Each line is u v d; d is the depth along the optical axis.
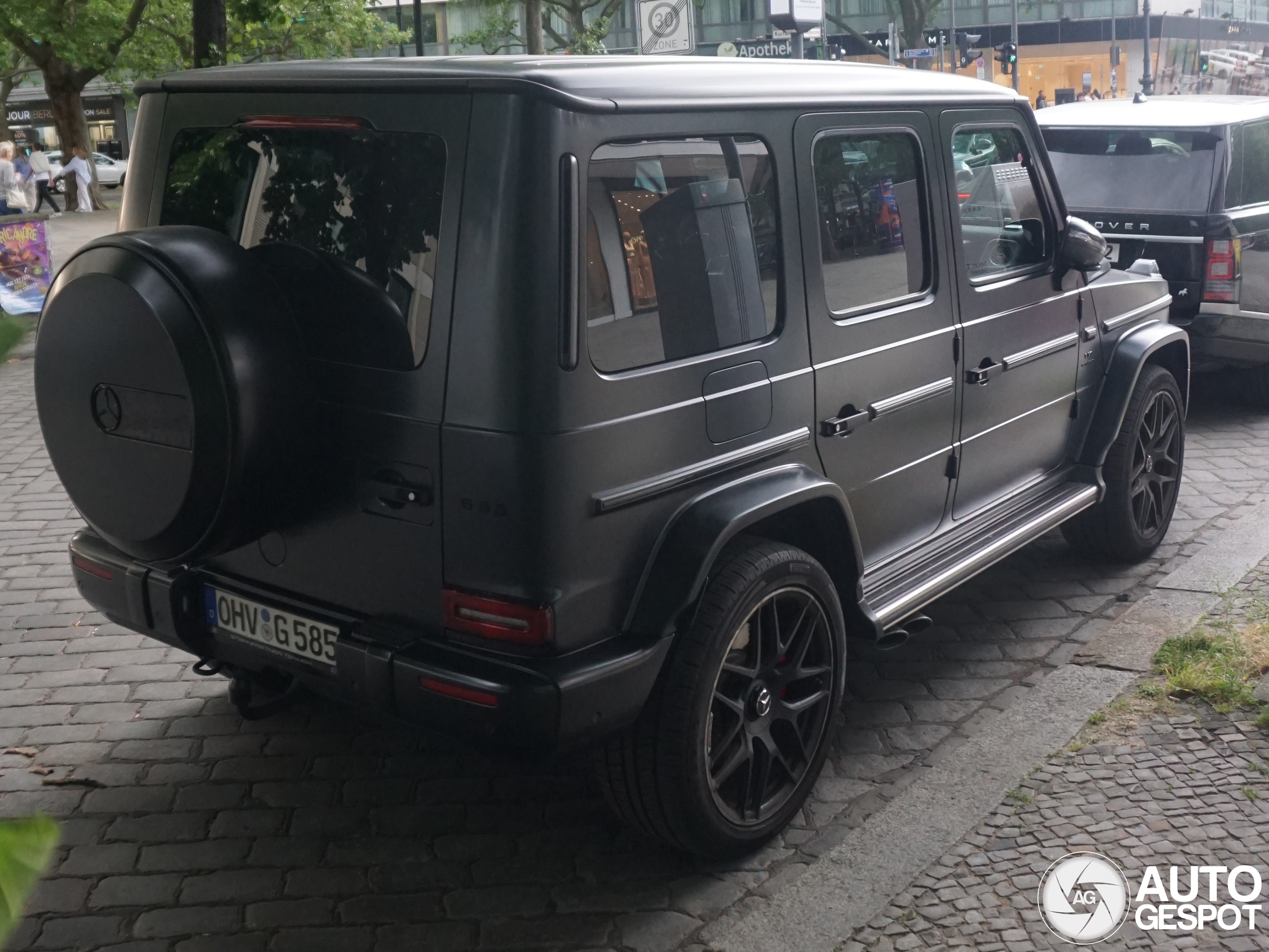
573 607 2.77
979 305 4.18
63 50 28.84
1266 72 70.25
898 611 3.68
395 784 3.78
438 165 2.72
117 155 56.81
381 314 2.83
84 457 3.00
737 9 57.97
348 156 2.88
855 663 4.61
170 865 3.36
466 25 52.78
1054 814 3.49
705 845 3.18
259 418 2.80
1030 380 4.55
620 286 2.80
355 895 3.22
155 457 2.85
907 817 3.51
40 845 0.69
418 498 2.83
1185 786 3.61
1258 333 7.52
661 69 3.02
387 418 2.84
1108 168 7.78
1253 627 4.65
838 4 60.22
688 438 2.98
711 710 3.06
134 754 3.97
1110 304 5.14
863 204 3.61
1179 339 5.39
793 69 3.47
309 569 3.13
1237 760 3.73
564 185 2.63
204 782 3.79
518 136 2.61
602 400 2.75
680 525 2.98
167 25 33.97
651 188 2.88
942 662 4.59
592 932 3.05
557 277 2.64
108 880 3.29
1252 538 5.73
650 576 2.94
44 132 61.28
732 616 3.04
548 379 2.65
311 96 2.96
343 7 29.12
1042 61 64.06
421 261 2.75
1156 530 5.54
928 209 3.90
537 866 3.35
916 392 3.84
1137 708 4.09
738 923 3.06
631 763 3.04
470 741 2.79
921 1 52.22
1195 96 8.65
